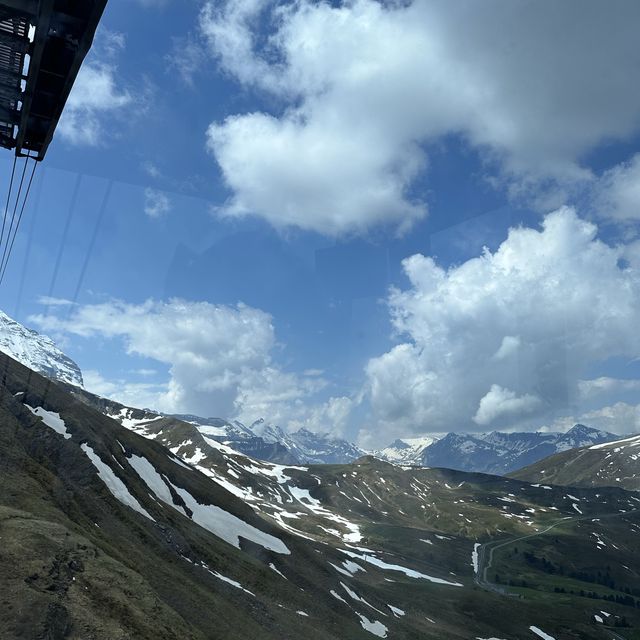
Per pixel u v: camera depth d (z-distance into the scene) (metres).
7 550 39.09
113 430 108.69
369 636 89.88
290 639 68.25
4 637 30.75
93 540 53.25
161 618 43.88
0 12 13.65
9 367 70.81
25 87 16.02
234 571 81.88
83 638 34.31
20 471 56.34
